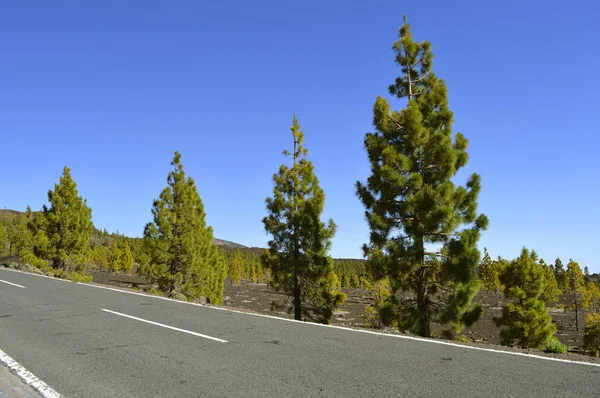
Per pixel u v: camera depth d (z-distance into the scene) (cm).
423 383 534
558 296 10081
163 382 550
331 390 510
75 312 1132
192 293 3281
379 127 1753
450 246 1571
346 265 15100
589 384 527
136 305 1274
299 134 2523
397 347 746
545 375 568
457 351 718
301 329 920
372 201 1716
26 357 681
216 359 660
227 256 16250
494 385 524
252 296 8550
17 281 1977
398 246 1620
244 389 518
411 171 1683
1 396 511
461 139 1702
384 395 489
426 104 1762
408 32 1934
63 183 3762
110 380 562
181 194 3272
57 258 3650
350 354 691
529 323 2609
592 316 5847
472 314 1590
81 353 704
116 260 9856
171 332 876
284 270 2352
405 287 1684
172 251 3234
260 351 711
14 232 7838
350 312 6981
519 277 2741
